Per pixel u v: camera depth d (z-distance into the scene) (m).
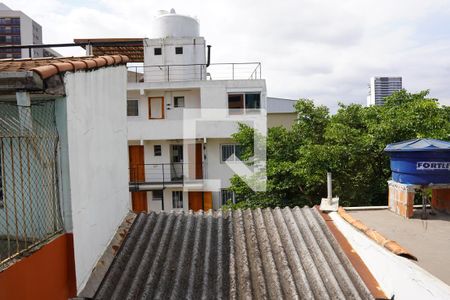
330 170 10.84
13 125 3.98
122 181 6.04
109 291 4.31
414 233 4.92
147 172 18.56
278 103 25.42
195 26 22.56
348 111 12.96
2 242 3.88
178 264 4.86
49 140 3.90
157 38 21.20
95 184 4.84
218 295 4.27
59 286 3.89
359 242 4.95
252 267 4.83
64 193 4.06
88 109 4.66
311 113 13.02
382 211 6.22
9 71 3.42
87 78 4.63
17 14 74.56
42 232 3.91
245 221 6.12
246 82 17.62
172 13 22.39
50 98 3.96
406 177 5.68
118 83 5.90
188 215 6.31
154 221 6.06
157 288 4.37
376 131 10.72
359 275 4.51
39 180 3.90
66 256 4.06
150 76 20.55
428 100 11.23
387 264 4.09
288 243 5.34
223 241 5.48
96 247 4.81
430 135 10.02
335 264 4.75
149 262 4.90
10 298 3.05
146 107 18.45
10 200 4.09
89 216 4.60
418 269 3.45
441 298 3.03
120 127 6.01
